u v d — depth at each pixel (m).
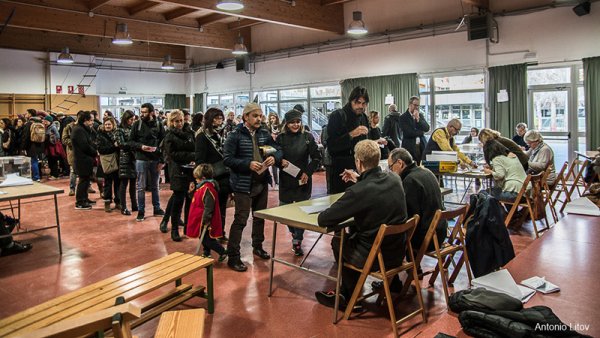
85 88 13.64
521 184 4.61
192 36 11.65
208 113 4.05
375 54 10.23
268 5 8.91
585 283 2.69
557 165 8.24
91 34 10.07
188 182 4.54
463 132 9.17
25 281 3.53
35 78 12.75
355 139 3.89
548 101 8.20
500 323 1.98
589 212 4.40
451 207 5.59
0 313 2.96
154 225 5.32
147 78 15.01
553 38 7.84
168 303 2.73
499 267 2.94
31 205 6.62
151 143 5.50
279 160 3.85
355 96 3.81
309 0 9.77
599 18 7.37
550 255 3.23
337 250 2.95
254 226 4.02
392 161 3.18
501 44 8.40
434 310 2.90
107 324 1.49
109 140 6.00
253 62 13.09
